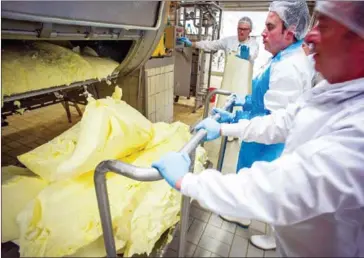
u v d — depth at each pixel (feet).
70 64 3.88
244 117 4.57
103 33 3.60
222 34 15.29
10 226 2.52
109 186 2.84
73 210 2.43
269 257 3.38
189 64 12.51
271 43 3.98
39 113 8.70
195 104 11.91
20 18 2.23
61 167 2.58
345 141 1.65
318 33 1.97
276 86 3.62
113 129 3.01
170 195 3.03
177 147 3.96
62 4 2.58
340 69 2.01
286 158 1.82
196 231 3.56
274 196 1.68
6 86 2.90
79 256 2.40
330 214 2.67
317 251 3.14
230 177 1.86
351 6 1.63
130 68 5.62
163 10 4.57
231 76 8.61
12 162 5.57
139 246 2.52
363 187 1.66
